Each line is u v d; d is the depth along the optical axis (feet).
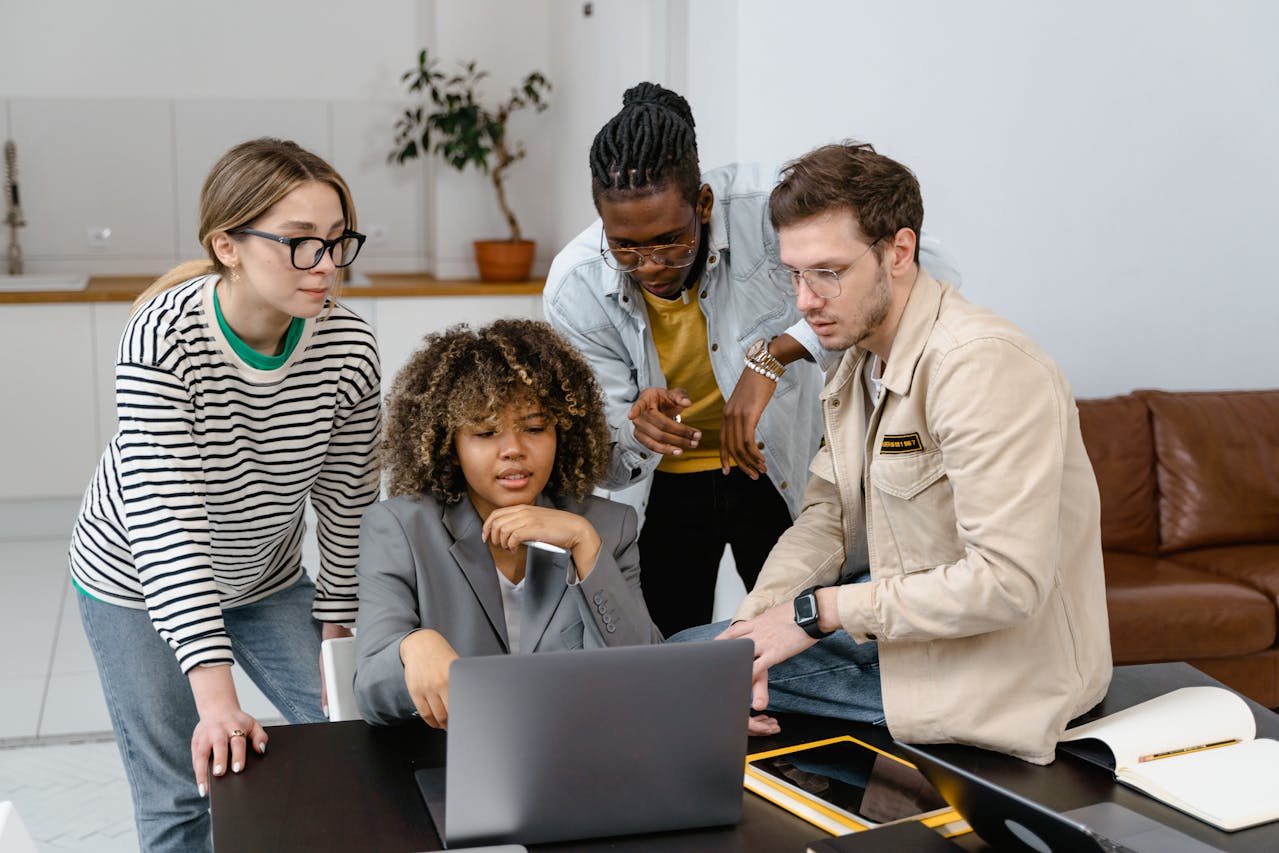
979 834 4.55
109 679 6.84
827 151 5.15
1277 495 12.78
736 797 4.66
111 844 9.03
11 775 10.21
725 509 8.75
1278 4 13.37
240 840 4.52
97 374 17.03
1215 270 13.84
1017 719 5.33
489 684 4.23
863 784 5.03
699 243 7.63
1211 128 13.48
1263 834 4.59
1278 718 5.72
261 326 6.11
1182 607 11.05
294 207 5.60
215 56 18.80
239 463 6.40
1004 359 5.05
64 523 17.49
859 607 5.27
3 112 18.19
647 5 14.65
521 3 18.90
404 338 17.71
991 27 12.60
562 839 4.51
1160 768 5.04
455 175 18.94
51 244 18.65
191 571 5.84
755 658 5.49
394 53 19.35
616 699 4.38
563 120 18.37
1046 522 5.04
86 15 18.28
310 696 7.11
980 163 12.89
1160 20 13.10
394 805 4.82
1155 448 12.87
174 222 19.02
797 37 12.05
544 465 5.97
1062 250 13.34
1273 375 14.25
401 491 6.06
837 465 5.99
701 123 13.01
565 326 8.10
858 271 5.11
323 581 7.13
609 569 5.82
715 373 8.14
